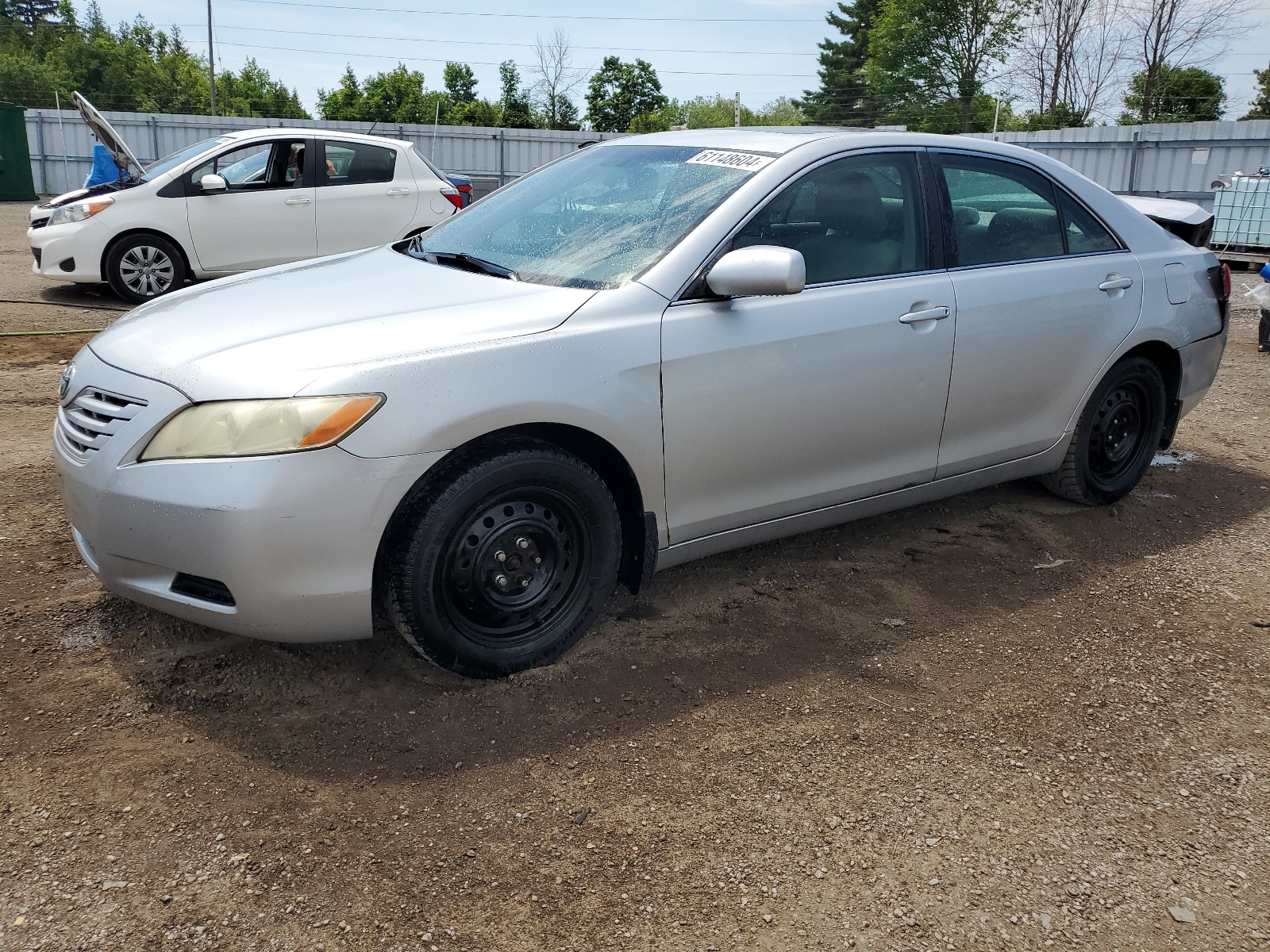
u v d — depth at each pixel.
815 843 2.34
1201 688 3.10
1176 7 40.62
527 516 2.85
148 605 2.72
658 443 3.00
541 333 2.81
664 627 3.34
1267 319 8.45
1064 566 3.98
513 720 2.77
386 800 2.42
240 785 2.44
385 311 2.90
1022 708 2.95
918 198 3.68
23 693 2.76
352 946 1.98
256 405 2.50
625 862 2.25
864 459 3.56
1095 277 4.12
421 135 30.12
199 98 81.94
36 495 4.21
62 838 2.23
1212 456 5.53
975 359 3.73
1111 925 2.14
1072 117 43.78
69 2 94.00
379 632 3.19
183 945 1.97
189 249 9.23
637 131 58.75
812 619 3.45
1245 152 21.30
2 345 7.25
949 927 2.11
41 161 27.98
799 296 3.29
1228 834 2.45
